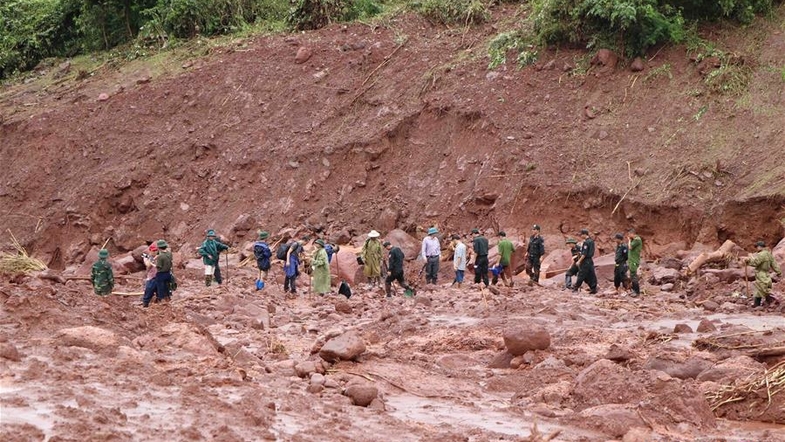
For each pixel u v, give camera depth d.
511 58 35.94
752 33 33.91
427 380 12.61
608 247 29.55
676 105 32.22
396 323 17.89
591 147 31.92
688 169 29.86
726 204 28.27
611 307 20.77
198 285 25.78
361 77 37.97
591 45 34.59
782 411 10.73
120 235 36.00
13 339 11.58
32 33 49.06
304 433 8.68
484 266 24.88
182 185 36.84
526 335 14.23
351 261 27.45
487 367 14.18
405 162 34.56
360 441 8.63
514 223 30.75
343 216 33.56
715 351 13.96
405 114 35.53
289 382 11.45
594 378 11.35
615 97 33.22
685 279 25.11
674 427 10.16
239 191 35.78
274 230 34.03
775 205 27.59
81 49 48.19
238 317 17.97
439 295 22.97
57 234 36.94
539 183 31.05
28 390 9.04
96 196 36.84
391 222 32.69
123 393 9.38
